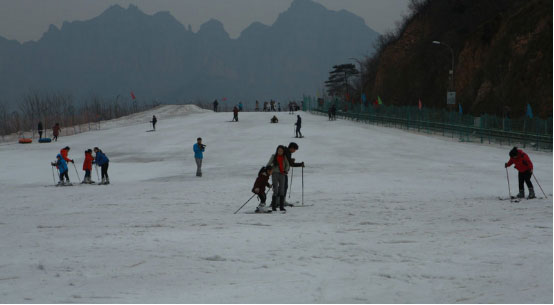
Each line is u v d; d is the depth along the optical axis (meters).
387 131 54.03
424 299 5.32
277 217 12.73
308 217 12.63
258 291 5.75
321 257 7.64
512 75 57.47
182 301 5.38
